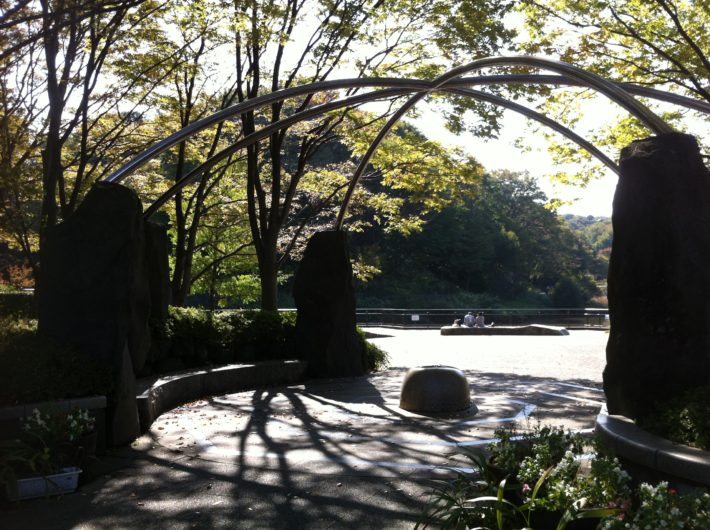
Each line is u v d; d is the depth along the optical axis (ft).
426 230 204.03
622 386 20.61
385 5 51.16
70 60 44.47
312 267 52.21
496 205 233.76
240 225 82.74
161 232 42.65
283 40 47.75
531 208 237.25
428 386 35.63
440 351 75.36
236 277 98.43
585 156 54.08
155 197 71.87
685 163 20.58
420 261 209.46
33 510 19.60
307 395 41.96
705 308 19.79
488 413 34.94
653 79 48.75
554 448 16.26
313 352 51.44
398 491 21.29
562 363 60.54
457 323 122.21
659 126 28.66
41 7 37.65
